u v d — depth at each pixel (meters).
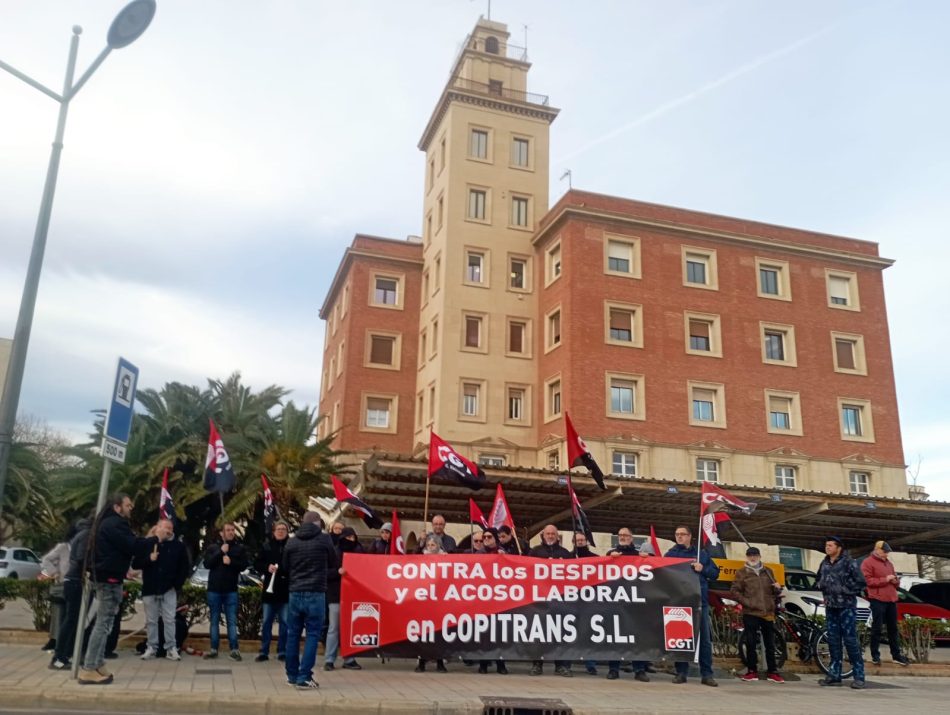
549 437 33.75
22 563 29.86
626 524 20.14
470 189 37.94
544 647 10.02
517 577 10.18
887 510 17.33
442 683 9.18
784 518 17.86
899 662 12.27
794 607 15.58
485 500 17.22
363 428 38.44
